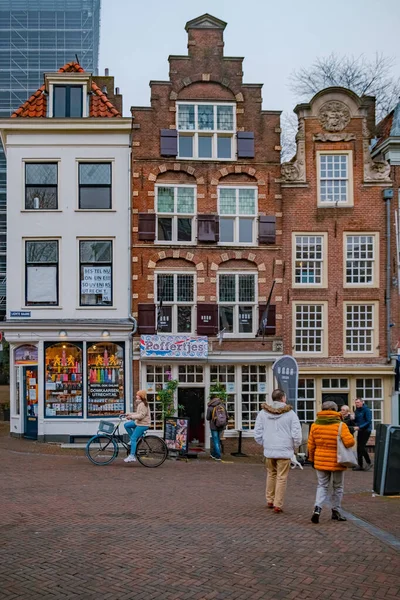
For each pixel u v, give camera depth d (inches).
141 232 925.2
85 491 512.4
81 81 945.5
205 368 932.0
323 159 965.8
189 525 390.3
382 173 965.2
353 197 960.3
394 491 508.4
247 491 538.9
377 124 1295.5
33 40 2733.8
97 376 912.3
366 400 954.7
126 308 920.9
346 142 965.2
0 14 2716.5
